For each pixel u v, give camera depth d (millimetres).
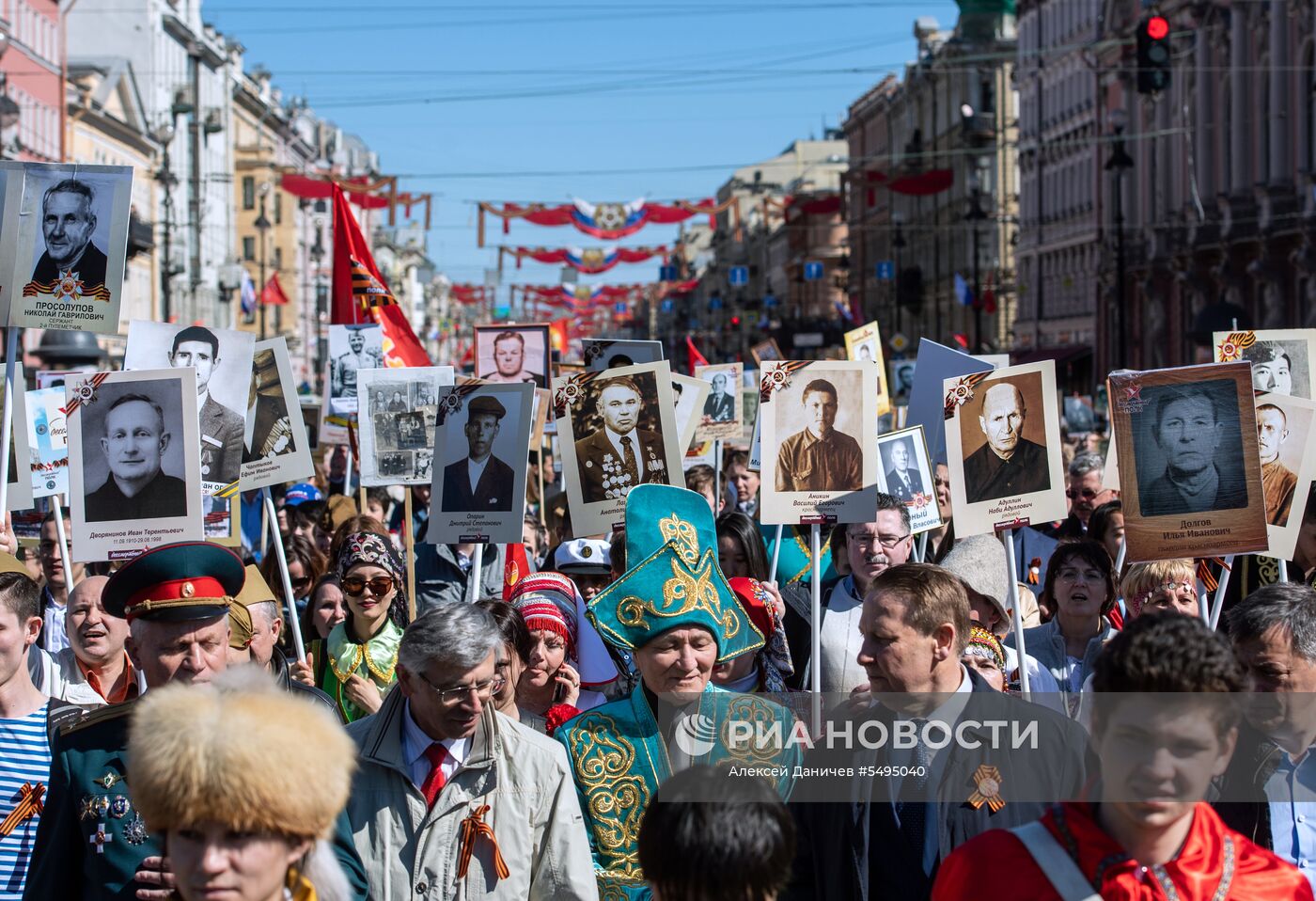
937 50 80188
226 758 3445
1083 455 11523
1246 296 46250
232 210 90125
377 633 7230
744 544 7680
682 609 4992
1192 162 48750
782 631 6094
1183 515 6047
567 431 7602
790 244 107500
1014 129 74375
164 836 3576
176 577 4871
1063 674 7066
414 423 8469
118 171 7016
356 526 8977
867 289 94938
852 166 101188
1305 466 6691
